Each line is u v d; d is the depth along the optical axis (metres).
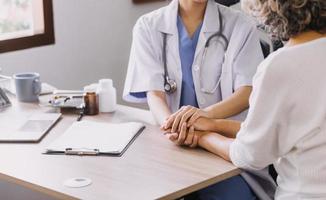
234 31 2.33
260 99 1.54
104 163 1.81
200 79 2.31
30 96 2.46
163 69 2.35
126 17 3.89
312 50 1.47
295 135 1.50
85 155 1.88
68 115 2.30
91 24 3.66
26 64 3.31
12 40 3.21
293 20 1.49
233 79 2.32
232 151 1.75
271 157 1.60
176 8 2.36
